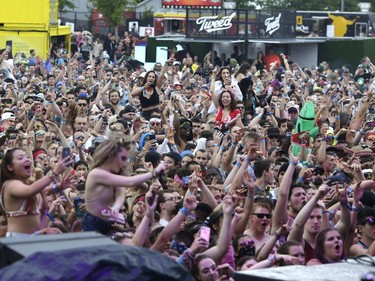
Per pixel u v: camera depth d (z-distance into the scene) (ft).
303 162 57.82
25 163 34.71
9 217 34.55
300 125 65.57
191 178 41.60
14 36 146.20
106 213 34.37
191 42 163.02
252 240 37.99
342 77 144.66
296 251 36.45
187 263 32.99
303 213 39.04
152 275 20.61
